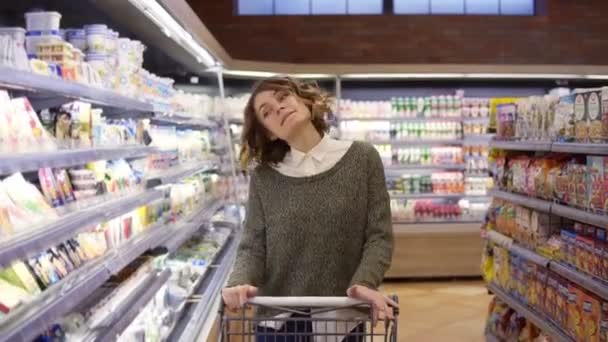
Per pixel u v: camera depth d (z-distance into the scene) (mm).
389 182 7887
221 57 5281
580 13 8711
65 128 2490
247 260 2453
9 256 1703
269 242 2477
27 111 2174
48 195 2281
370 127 7828
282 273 2467
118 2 3213
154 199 3494
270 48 8523
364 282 2258
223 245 5145
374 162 2504
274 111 2404
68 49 2529
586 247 3561
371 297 2090
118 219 2936
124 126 3262
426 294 6840
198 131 5434
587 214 3490
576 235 3727
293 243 2438
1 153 1874
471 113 7906
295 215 2434
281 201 2463
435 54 8609
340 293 2465
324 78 7570
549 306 4008
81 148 2535
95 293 2826
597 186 3428
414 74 7312
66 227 2133
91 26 2996
